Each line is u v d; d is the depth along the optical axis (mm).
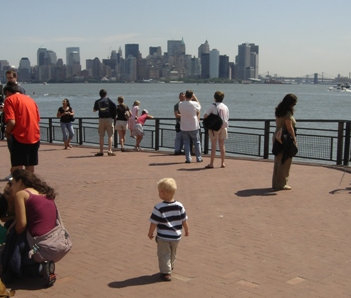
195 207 8086
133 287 4973
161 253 5125
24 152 8539
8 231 5164
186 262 5645
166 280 5113
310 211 7887
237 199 8648
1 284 4555
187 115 12656
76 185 9781
